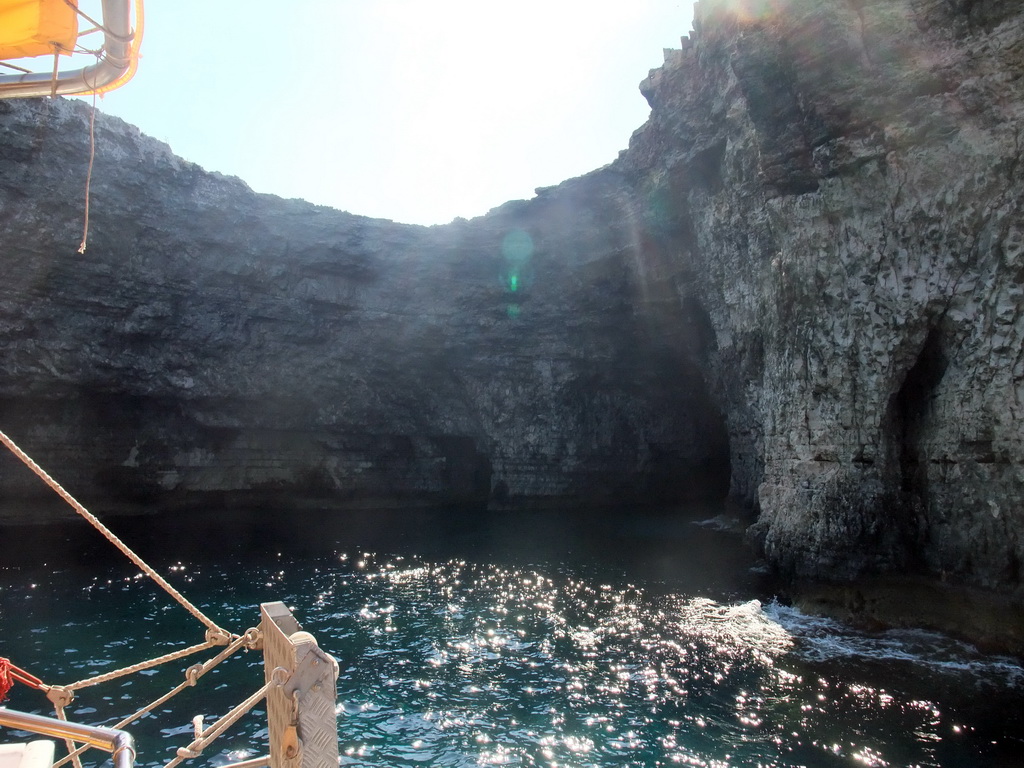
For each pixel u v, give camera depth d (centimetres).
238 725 1148
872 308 1706
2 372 3088
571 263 3772
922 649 1461
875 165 1673
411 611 1878
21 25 475
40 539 2822
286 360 3831
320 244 3712
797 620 1711
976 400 1498
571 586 2156
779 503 2083
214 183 3428
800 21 1742
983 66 1491
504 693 1291
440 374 4219
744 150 2530
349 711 1209
